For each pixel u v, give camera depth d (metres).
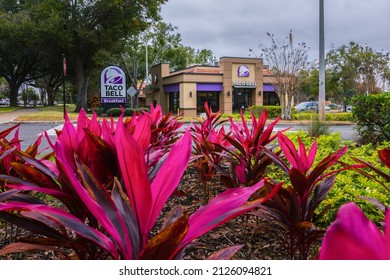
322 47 19.66
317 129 9.51
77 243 1.26
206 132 4.06
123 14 31.22
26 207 1.02
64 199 1.42
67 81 55.88
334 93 46.47
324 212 2.14
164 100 37.22
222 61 32.59
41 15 31.22
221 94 32.91
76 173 1.49
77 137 1.57
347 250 0.40
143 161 0.97
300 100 60.56
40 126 17.94
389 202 2.57
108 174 1.55
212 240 2.74
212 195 3.83
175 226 0.86
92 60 35.34
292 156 1.97
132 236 0.99
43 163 1.62
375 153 4.67
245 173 2.77
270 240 2.72
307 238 1.95
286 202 2.02
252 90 33.97
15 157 2.36
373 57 31.33
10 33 32.78
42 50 35.09
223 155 2.84
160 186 1.06
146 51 41.78
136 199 0.99
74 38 31.88
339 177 3.07
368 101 7.54
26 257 2.47
